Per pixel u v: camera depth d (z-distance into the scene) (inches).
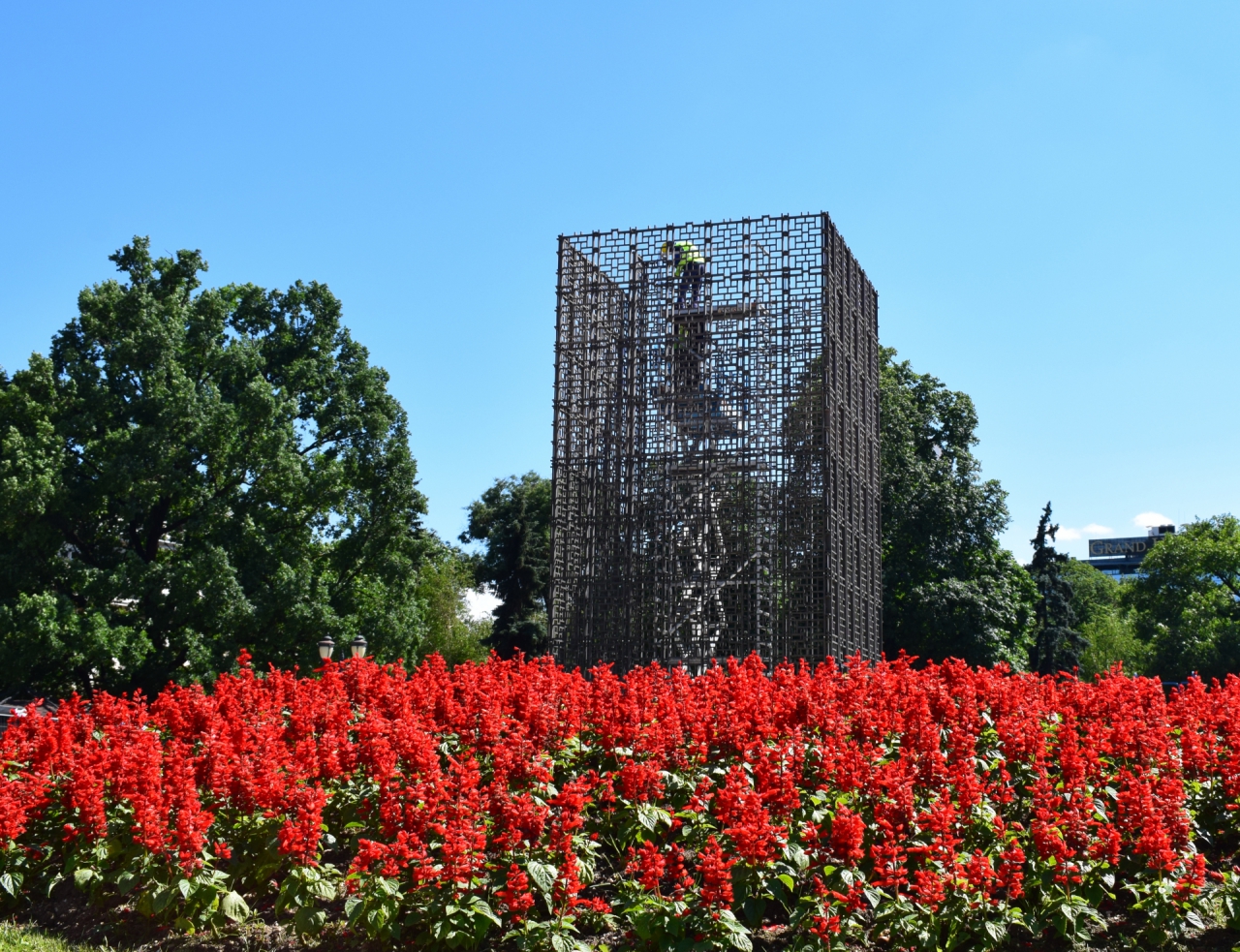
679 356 853.2
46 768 437.4
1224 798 391.9
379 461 1434.5
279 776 377.4
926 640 1577.3
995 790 374.6
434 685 513.0
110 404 1238.3
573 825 325.1
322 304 1478.8
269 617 1238.3
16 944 358.9
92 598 1177.4
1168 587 2396.7
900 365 1775.3
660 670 547.8
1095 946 315.6
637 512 843.4
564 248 890.7
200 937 360.2
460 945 322.0
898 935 301.1
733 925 298.4
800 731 409.1
